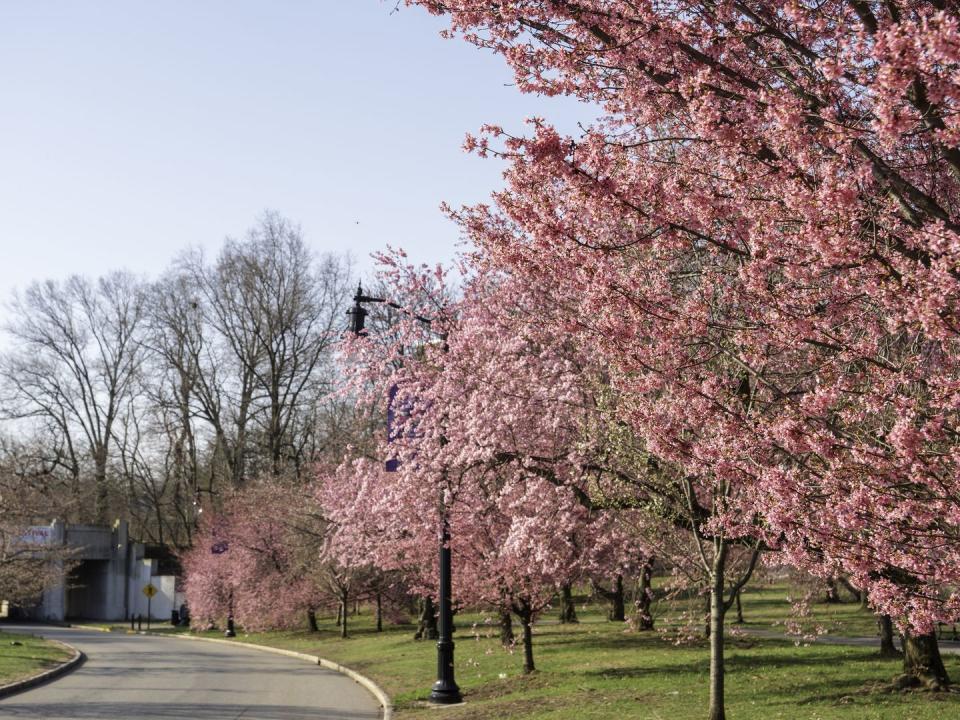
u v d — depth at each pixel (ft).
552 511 63.31
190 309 191.31
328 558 120.88
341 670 93.97
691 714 48.91
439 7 30.99
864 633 104.06
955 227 25.48
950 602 28.19
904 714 45.65
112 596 207.72
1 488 116.88
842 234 25.18
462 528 71.26
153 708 63.05
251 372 178.91
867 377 29.25
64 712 60.59
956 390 24.85
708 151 32.86
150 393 193.16
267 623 152.15
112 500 221.66
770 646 79.92
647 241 30.40
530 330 57.93
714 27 28.78
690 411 32.17
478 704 60.90
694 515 47.19
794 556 32.94
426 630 115.55
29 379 202.80
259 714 60.29
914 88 24.38
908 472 25.89
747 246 30.01
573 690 61.46
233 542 152.87
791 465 31.55
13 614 204.74
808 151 26.45
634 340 31.09
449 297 75.10
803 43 28.91
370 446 116.57
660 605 89.66
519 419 59.82
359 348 75.66
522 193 30.89
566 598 125.29
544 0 29.09
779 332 28.50
